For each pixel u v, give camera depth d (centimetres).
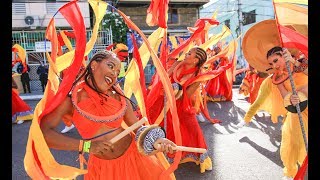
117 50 610
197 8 2223
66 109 222
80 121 226
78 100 227
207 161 454
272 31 352
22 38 1820
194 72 442
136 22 2145
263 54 366
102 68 226
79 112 222
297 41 287
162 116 414
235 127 731
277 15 290
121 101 242
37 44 1756
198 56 434
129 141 244
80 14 219
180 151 239
